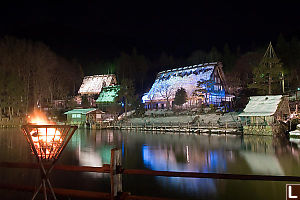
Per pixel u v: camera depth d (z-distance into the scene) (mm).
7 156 21734
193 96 58500
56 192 5133
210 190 12508
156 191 12445
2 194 10477
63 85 87312
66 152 24359
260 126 37094
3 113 71438
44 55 77812
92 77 93500
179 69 70250
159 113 61469
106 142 32312
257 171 16344
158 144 29828
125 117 62750
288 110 39094
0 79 65688
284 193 11898
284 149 24438
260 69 46281
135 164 18734
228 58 76250
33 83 74188
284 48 61094
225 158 20625
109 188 12469
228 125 43344
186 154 22703
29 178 13461
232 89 63719
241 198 11422
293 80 57375
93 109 67938
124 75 96625
